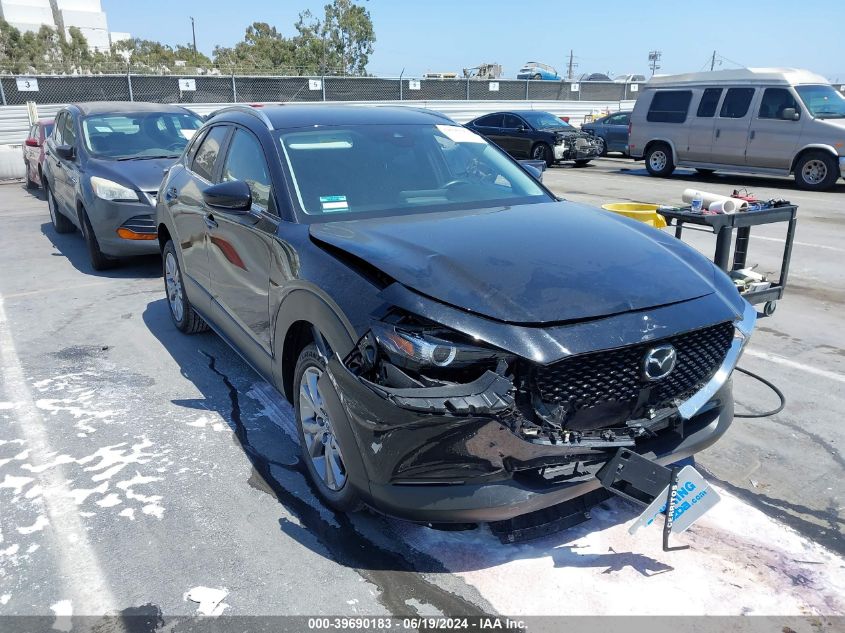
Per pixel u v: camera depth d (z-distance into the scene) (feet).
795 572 9.18
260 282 11.84
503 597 8.74
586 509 9.45
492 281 8.74
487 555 9.55
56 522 10.37
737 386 14.94
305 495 10.98
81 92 69.05
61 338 18.42
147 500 10.90
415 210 11.87
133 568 9.33
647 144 54.60
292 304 10.43
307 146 12.67
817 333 18.22
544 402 8.18
